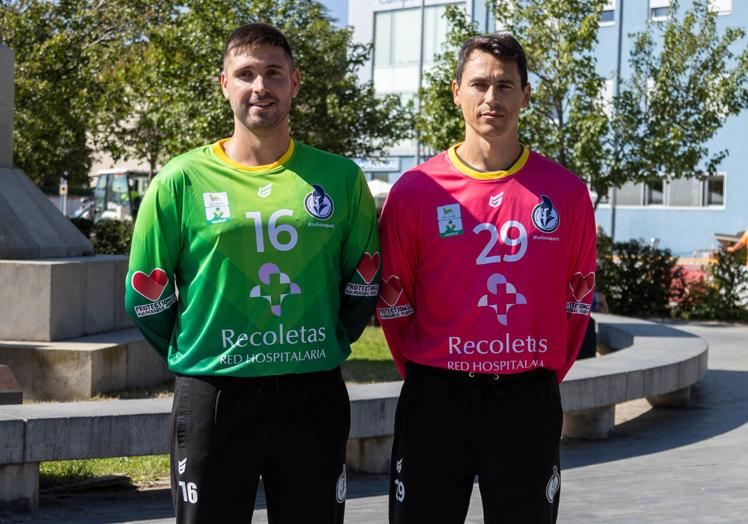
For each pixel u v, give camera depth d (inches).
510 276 138.0
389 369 443.8
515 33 762.2
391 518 143.8
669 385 355.3
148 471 262.1
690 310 832.9
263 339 131.6
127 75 944.3
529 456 138.2
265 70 132.9
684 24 794.2
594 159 741.3
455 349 138.1
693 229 1203.9
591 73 746.2
